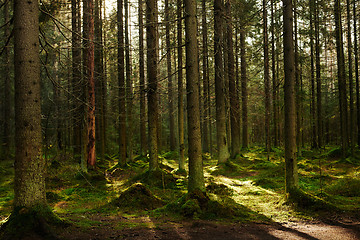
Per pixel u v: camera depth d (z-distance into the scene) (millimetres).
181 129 14938
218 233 5996
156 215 7551
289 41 8742
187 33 8289
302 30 19797
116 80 21641
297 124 20000
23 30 5520
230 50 19328
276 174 13547
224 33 19000
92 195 10398
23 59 5477
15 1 5625
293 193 8352
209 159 23094
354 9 20750
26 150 5461
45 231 5227
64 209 8266
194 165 8117
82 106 13641
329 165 16000
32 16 5637
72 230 5730
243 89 22750
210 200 7836
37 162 5586
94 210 8148
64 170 14016
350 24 20875
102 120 20516
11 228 5109
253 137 44031
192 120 8164
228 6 18141
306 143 31656
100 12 20031
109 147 26531
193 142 8148
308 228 6414
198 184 8078
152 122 12492
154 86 12438
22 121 5434
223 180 12844
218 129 17266
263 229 6344
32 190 5508
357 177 11289
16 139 5484
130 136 19109
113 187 11836
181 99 14961
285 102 8797
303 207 7930
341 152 17953
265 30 19156
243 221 7012
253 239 5617
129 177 14125
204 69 20875
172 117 28500
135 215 7621
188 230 6184
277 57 23312
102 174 14523
